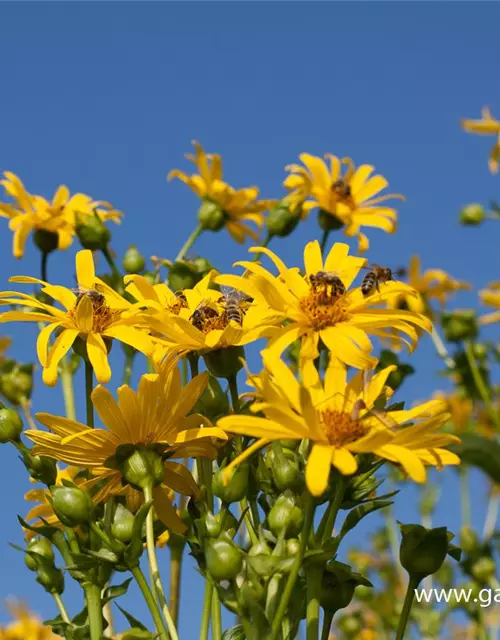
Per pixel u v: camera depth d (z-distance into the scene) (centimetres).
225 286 72
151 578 65
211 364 67
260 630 59
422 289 123
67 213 100
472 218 125
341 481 61
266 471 64
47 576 72
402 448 59
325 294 67
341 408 63
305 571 62
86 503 64
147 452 65
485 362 115
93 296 70
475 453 92
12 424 69
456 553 64
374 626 124
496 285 121
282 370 61
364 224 105
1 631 97
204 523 62
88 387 70
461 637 109
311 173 105
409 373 81
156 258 93
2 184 99
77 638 67
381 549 133
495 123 129
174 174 105
